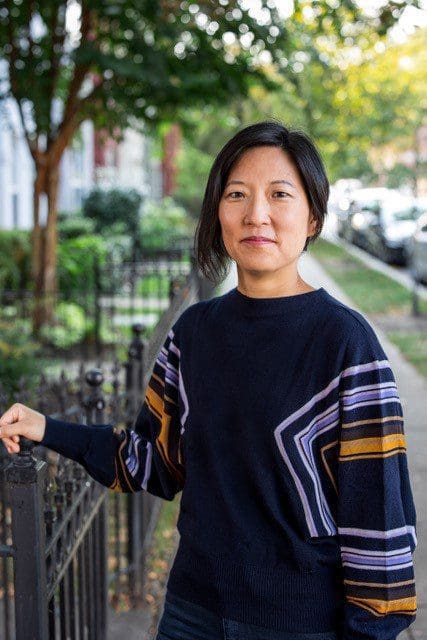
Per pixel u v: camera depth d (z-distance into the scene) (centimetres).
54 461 418
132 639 363
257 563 161
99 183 2233
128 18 807
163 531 496
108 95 905
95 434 189
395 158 1429
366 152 1409
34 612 190
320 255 2002
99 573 314
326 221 177
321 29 686
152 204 2592
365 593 154
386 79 1394
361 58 1281
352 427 157
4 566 290
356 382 157
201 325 175
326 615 160
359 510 156
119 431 192
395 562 154
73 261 1173
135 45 820
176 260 1485
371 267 1762
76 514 261
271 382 161
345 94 1348
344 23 713
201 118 1285
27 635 190
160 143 1312
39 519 188
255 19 711
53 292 977
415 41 1399
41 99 910
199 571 166
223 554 163
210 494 166
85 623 321
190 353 175
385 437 156
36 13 925
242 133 172
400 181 1344
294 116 1307
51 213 986
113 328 995
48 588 209
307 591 159
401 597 154
